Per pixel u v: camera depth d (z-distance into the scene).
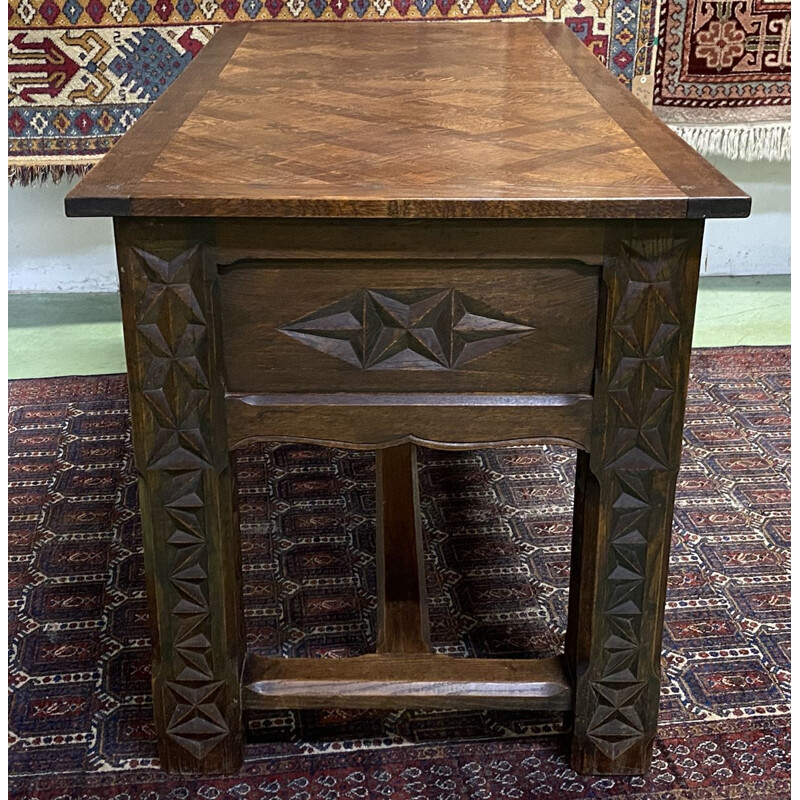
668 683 2.00
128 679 2.01
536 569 2.34
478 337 1.54
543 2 3.25
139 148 1.66
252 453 2.82
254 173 1.53
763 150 3.42
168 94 2.02
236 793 1.75
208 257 1.48
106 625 2.16
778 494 2.61
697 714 1.92
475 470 2.74
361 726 1.89
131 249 1.47
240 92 2.04
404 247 1.47
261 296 1.52
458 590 2.27
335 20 3.22
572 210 1.42
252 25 2.73
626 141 1.70
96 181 1.48
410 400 1.58
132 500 2.59
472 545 2.42
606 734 1.76
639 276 1.49
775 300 3.69
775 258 3.89
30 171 3.27
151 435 1.58
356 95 2.02
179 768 1.79
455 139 1.72
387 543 2.16
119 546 2.41
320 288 1.51
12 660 2.05
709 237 3.84
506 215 1.42
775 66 3.31
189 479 1.61
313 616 2.18
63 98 3.21
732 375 3.19
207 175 1.52
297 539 2.44
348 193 1.43
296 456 2.81
